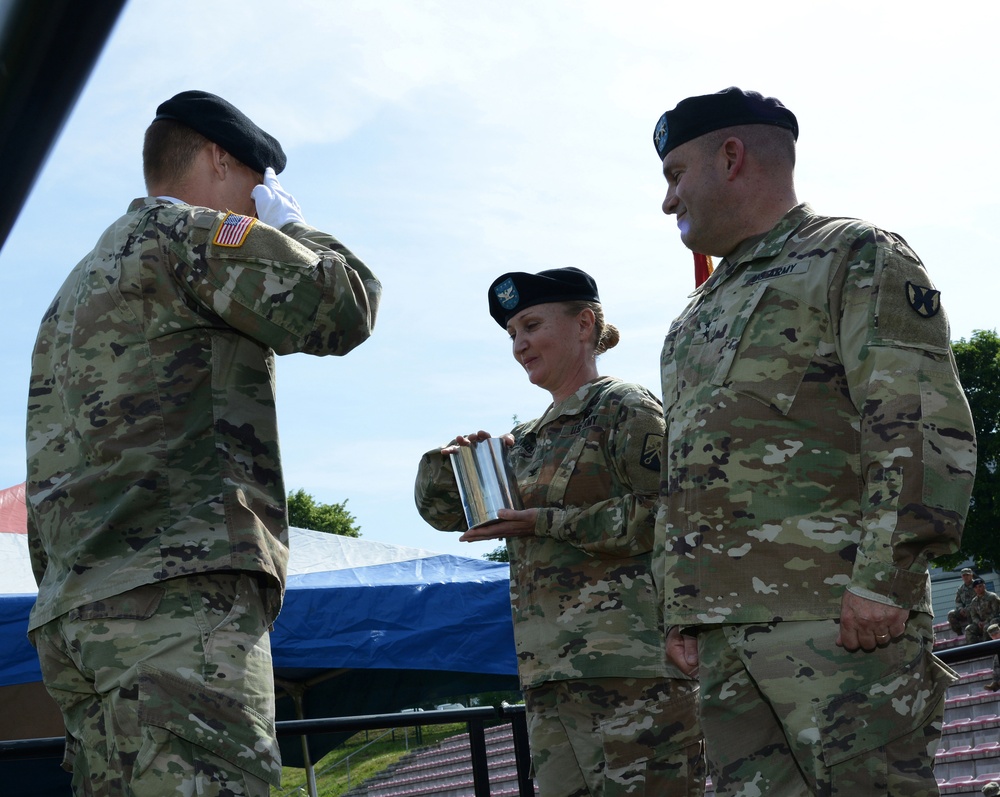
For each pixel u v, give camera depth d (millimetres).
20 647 4480
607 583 2893
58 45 254
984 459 33625
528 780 3391
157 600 1690
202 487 1790
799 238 2137
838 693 1833
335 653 4973
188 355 1845
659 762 2803
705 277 3129
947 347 1937
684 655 2262
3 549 5344
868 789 1794
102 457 1789
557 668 2867
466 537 2916
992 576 36531
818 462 1981
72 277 2031
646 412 2930
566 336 3287
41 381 1962
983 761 10039
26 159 295
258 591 1804
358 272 2045
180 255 1851
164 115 2119
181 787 1562
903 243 2025
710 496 2039
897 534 1779
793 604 1915
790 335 2041
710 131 2291
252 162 2131
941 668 1940
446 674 6031
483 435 3000
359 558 5770
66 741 1874
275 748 1700
